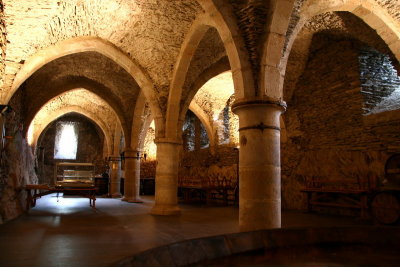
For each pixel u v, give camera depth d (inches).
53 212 350.9
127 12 275.4
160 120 331.0
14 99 345.4
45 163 837.2
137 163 499.5
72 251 167.3
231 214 335.3
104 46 307.9
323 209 350.9
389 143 294.8
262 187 172.1
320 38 354.6
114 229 237.8
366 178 307.6
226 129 561.6
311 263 87.9
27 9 253.6
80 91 556.4
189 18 270.8
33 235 213.6
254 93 181.0
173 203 333.4
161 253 76.5
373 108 327.3
